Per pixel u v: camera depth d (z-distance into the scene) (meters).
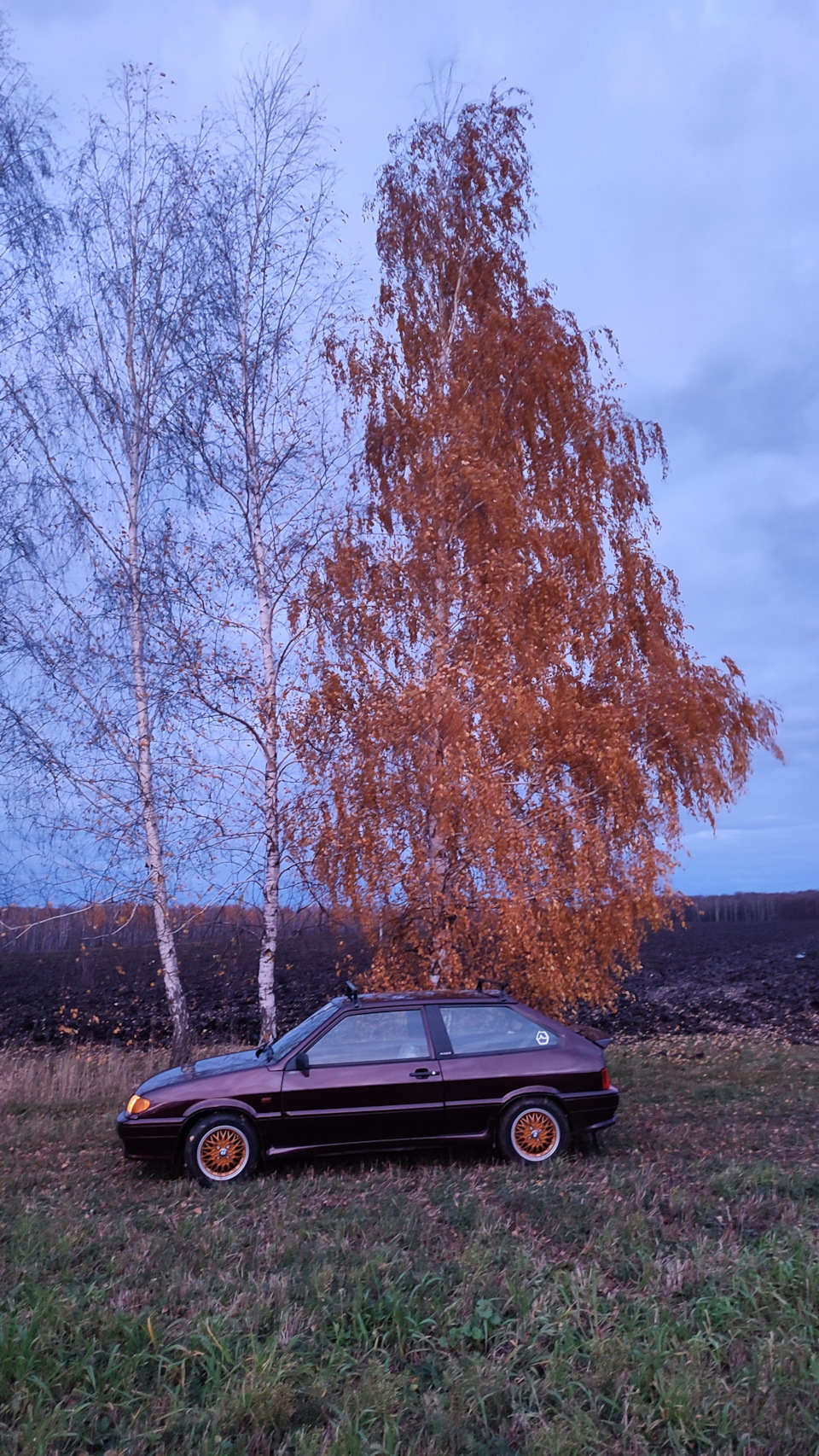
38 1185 7.81
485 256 14.58
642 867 10.79
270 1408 3.66
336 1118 7.88
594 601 12.41
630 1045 15.91
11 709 12.28
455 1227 5.95
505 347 13.47
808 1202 6.22
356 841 11.01
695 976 27.50
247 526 13.31
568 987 10.69
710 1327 4.29
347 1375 4.00
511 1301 4.61
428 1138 8.02
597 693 12.26
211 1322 4.34
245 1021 20.53
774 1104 10.40
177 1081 8.00
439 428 12.59
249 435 13.48
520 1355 4.14
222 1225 6.08
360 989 11.32
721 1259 5.09
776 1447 3.41
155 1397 3.85
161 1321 4.50
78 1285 5.03
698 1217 5.97
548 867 10.49
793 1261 4.93
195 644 12.31
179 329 13.63
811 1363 3.90
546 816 10.84
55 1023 20.92
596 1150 8.34
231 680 12.29
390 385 13.77
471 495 12.16
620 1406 3.72
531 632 11.48
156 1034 19.23
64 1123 10.35
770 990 23.88
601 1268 5.11
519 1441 3.57
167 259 13.94
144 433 13.46
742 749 12.32
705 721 11.66
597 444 13.30
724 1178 6.78
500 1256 5.21
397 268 14.72
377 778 10.91
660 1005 21.47
